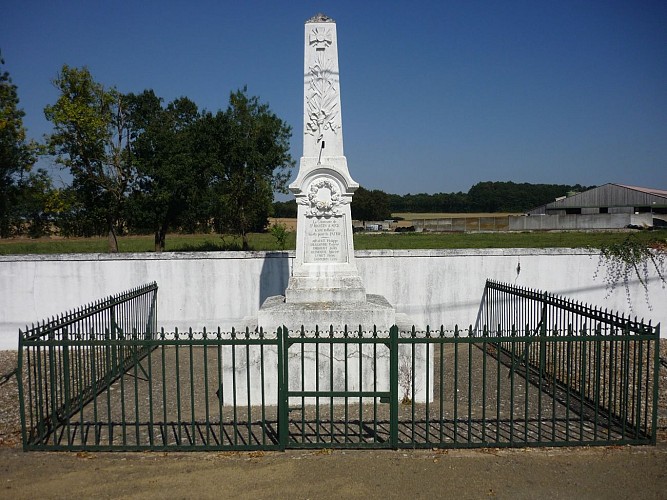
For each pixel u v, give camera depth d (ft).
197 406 27.73
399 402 27.84
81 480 19.48
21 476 19.79
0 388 31.32
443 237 103.96
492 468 20.17
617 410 26.20
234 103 82.12
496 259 43.73
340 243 31.37
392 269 43.68
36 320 42.57
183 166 73.00
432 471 19.97
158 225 77.46
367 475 19.69
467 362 36.60
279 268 43.24
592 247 44.60
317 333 22.04
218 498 18.24
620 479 19.33
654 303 43.65
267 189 81.82
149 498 18.26
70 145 70.59
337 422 24.89
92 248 107.65
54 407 22.35
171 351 40.70
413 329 21.66
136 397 22.08
